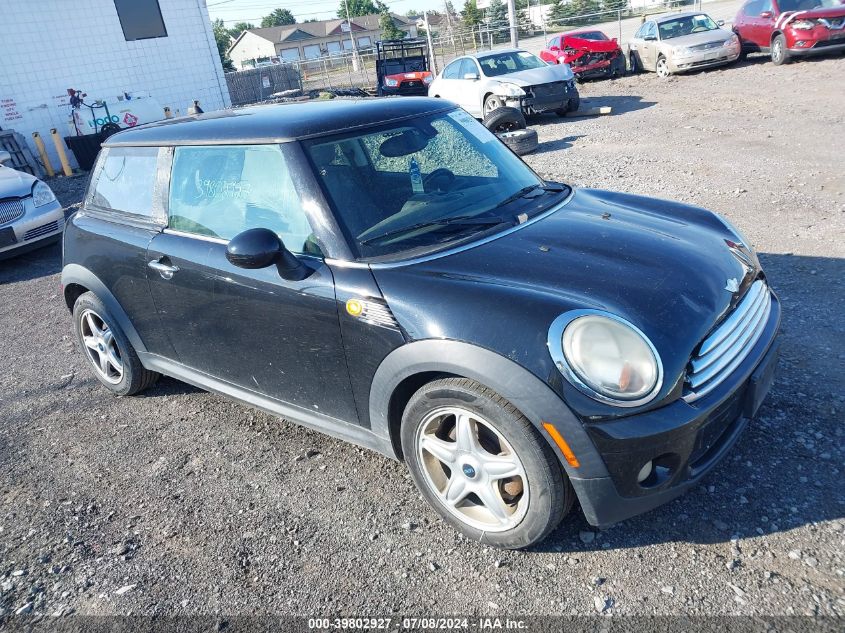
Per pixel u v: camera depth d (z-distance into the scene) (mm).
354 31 94125
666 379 2312
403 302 2607
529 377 2303
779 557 2471
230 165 3297
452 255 2777
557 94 13367
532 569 2576
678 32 17500
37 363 5309
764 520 2656
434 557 2709
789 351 3879
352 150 3129
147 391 4539
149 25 19312
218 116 3736
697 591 2373
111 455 3791
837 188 6816
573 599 2416
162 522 3141
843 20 14734
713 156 8758
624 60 19016
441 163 3344
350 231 2883
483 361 2373
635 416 2275
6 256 8180
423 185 3180
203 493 3328
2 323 6438
